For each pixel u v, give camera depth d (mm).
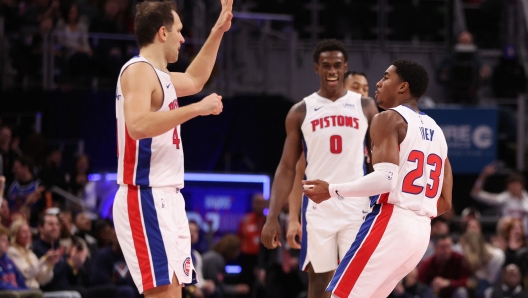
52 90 15180
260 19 17297
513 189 14836
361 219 7219
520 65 19578
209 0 18297
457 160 16438
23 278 10016
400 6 21047
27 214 11438
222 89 16344
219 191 14852
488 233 15000
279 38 17766
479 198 15070
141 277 5625
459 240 13523
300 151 7660
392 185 5680
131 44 16188
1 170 13227
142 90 5508
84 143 14914
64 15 16938
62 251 10344
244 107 15172
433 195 5980
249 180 14914
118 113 5766
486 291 12250
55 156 13609
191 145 15055
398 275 6023
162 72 5758
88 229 12055
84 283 11234
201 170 15055
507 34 21094
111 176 14469
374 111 7535
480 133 16469
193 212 14727
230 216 14852
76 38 15992
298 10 20484
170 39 5914
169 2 5988
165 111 5391
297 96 18812
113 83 15922
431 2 21516
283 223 12867
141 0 18219
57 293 10094
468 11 21469
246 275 13531
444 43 20922
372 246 5797
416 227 5836
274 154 15086
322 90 7574
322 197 5816
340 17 20625
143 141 5668
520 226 12844
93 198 14062
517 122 17844
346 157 7375
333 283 5926
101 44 15992
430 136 5969
